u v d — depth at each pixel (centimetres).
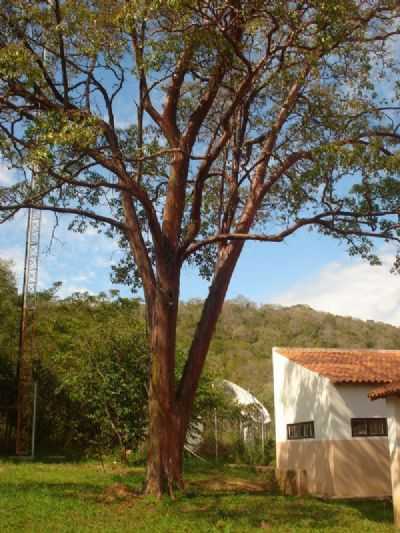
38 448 3809
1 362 3875
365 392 2017
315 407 2067
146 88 1562
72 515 1257
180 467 1491
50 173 1269
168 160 1656
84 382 2375
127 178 1382
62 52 1341
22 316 3888
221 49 1314
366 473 1939
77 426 2856
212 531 1142
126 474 2194
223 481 1995
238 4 1285
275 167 1666
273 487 1948
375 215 1466
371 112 1541
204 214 1902
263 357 6456
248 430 3453
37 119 1258
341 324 7925
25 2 1298
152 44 1266
